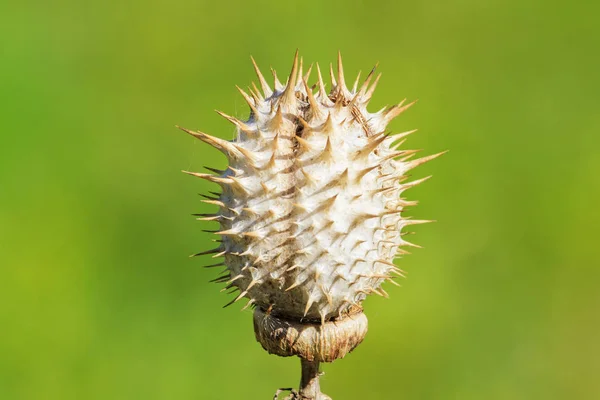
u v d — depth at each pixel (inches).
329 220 12.0
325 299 12.1
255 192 12.1
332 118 12.0
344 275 12.1
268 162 12.0
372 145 12.0
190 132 12.2
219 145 12.2
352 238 12.0
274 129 12.1
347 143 12.0
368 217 12.0
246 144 12.1
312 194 12.0
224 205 12.2
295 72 12.0
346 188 12.0
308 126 12.0
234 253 12.2
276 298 12.2
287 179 12.1
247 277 12.2
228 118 12.2
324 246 12.0
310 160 12.0
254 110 12.2
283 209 12.0
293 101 12.2
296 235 12.0
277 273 12.1
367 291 12.2
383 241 12.2
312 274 12.0
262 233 12.1
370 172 12.1
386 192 12.2
